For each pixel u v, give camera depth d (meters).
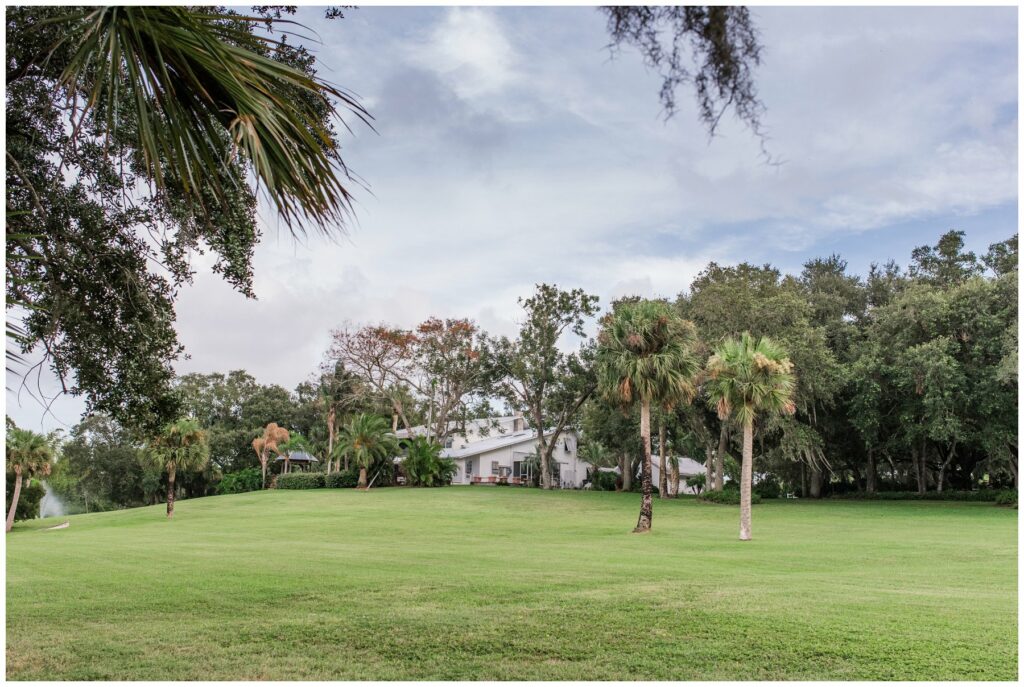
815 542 18.94
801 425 35.31
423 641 6.98
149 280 8.40
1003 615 7.96
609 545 18.47
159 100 3.25
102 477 60.12
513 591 9.77
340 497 41.31
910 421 35.34
